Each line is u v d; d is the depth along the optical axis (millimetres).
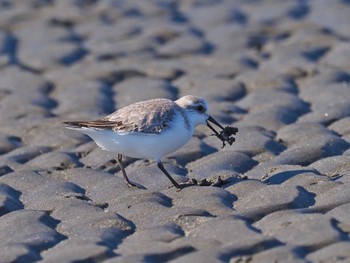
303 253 8555
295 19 20766
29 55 18766
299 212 9570
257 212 9711
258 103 15203
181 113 11047
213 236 9109
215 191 10672
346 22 20078
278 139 13320
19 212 10445
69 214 10398
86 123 10773
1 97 16109
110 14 21906
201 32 20219
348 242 8594
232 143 12469
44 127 14320
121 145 10789
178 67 17641
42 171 12266
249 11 21766
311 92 15555
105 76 17234
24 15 21750
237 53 18547
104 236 9508
